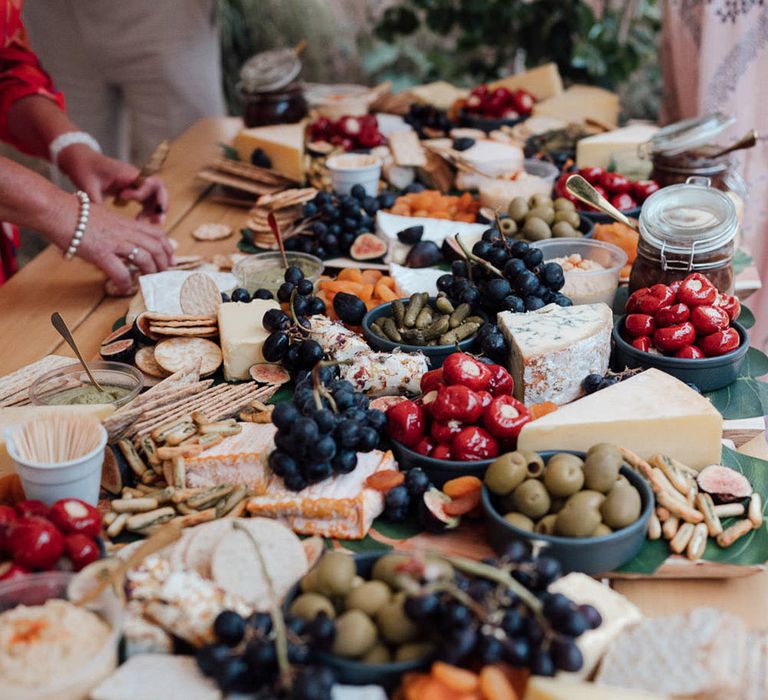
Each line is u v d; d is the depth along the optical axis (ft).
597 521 4.01
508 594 3.43
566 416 4.65
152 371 5.81
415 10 15.01
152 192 8.44
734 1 8.58
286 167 9.25
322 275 7.41
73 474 4.23
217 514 4.44
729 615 3.61
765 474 4.75
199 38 12.25
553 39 13.26
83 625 3.53
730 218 5.95
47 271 7.76
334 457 4.50
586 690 3.21
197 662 3.43
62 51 12.29
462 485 4.42
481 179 8.93
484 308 6.00
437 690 3.25
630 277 6.40
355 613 3.49
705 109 9.09
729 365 5.41
